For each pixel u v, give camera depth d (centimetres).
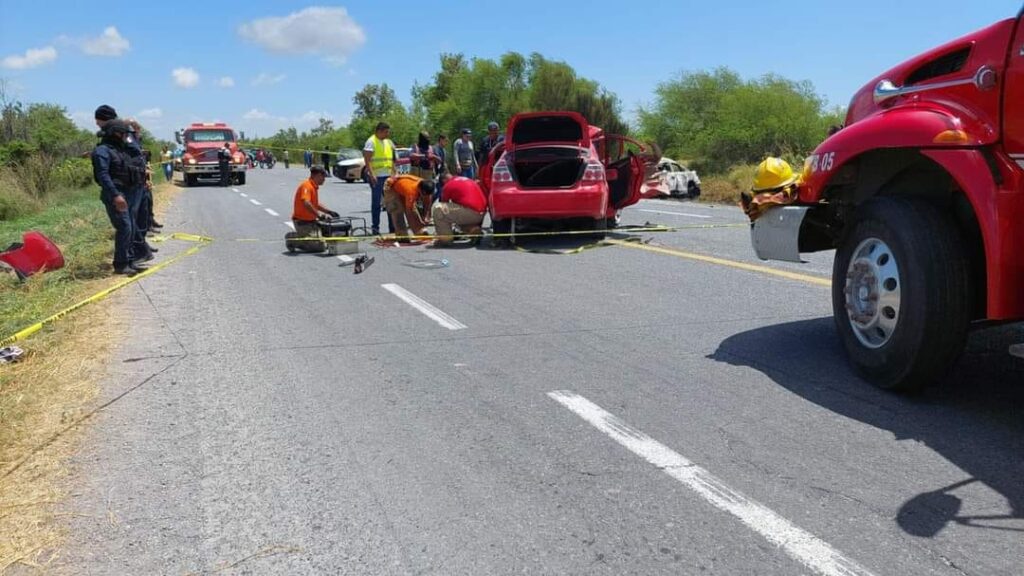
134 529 327
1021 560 289
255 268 987
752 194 573
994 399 453
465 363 552
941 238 429
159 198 2373
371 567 296
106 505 348
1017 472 360
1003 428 411
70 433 430
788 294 763
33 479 374
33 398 480
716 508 333
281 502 349
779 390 478
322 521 331
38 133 2948
